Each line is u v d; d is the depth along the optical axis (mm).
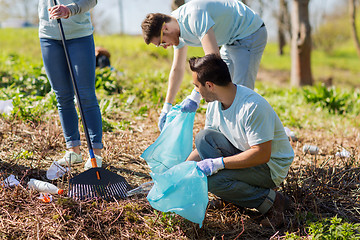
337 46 36781
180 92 6500
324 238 2527
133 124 5004
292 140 4867
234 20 3324
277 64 24516
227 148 2877
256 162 2623
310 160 4121
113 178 3043
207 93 2646
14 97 4891
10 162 3395
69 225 2646
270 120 2611
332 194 3152
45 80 5961
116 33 23891
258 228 2812
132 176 3480
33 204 2820
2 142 3867
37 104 4875
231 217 2902
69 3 3270
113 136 4355
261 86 9938
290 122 5668
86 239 2531
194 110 2959
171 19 3074
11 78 6598
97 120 3473
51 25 3268
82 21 3311
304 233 2709
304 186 3209
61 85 3412
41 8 3281
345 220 2875
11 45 14883
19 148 3785
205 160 2676
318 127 5637
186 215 2562
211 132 2955
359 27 36906
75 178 2953
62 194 2986
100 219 2721
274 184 2867
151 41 3098
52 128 4211
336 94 7137
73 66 3357
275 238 2592
